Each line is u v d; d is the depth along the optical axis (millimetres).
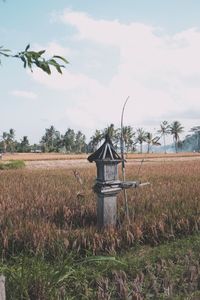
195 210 9938
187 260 6500
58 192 12992
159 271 6105
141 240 8188
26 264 5754
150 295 5332
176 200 11023
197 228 8656
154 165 35562
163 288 5504
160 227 8336
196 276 5824
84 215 9805
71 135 140500
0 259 6832
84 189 13719
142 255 7207
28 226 7883
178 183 16047
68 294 5234
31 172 25031
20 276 5039
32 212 9891
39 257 6602
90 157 8727
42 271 5281
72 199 11273
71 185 15555
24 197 12109
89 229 8039
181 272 6105
